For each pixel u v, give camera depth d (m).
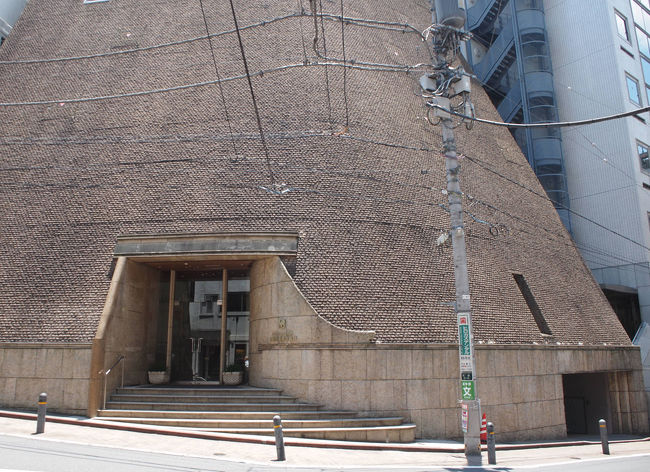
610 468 13.35
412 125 26.55
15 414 17.19
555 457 16.05
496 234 25.19
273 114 23.95
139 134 24.52
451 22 16.03
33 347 18.62
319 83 25.17
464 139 29.55
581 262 30.75
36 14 32.31
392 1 34.12
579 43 40.00
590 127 38.56
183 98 25.70
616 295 36.22
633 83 39.06
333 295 19.27
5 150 25.16
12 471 9.66
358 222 21.16
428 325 19.48
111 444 13.68
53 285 20.09
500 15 44.00
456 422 18.55
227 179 22.12
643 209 36.03
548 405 21.50
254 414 17.16
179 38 28.81
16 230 21.95
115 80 27.45
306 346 18.64
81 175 23.50
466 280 14.95
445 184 25.08
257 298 20.62
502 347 20.42
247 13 29.06
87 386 17.98
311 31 27.48
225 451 13.62
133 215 21.58
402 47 31.36
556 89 40.72
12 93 27.78
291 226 20.70
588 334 25.25
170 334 22.36
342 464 12.84
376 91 26.62
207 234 20.12
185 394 18.86
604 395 26.92
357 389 18.14
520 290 24.14
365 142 23.70
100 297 19.55
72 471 9.95
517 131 41.38
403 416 18.12
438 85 16.48
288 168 22.20
